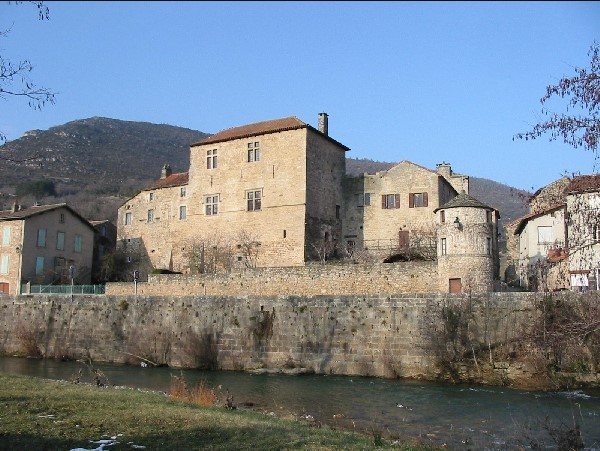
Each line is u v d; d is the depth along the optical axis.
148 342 36.94
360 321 31.53
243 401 23.83
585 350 26.34
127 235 62.19
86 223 61.09
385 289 37.91
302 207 48.16
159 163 146.62
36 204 65.06
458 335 29.27
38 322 41.34
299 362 32.47
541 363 26.78
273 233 49.22
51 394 16.52
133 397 17.42
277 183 49.75
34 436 11.41
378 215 51.69
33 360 39.19
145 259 60.38
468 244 34.94
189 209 54.06
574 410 21.75
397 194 51.25
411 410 22.17
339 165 53.84
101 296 39.59
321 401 24.03
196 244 52.75
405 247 46.66
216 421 13.93
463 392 25.89
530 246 38.50
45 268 55.81
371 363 30.81
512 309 28.53
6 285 53.69
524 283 40.41
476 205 35.25
